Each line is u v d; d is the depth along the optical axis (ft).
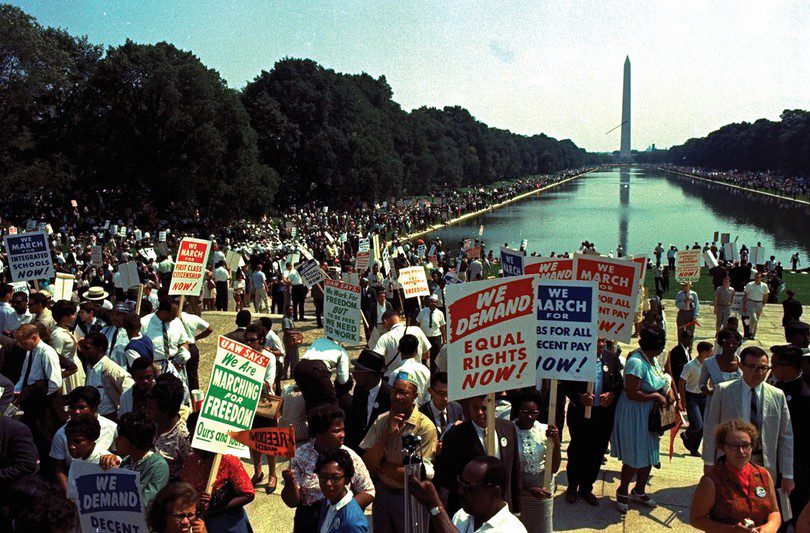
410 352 28.07
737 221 303.89
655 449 26.07
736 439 17.65
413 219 276.00
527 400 21.76
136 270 61.93
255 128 289.53
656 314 44.57
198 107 218.59
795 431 23.76
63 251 144.77
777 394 22.33
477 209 374.02
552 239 246.68
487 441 19.17
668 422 26.04
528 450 21.59
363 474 19.06
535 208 406.21
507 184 641.40
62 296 49.08
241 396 19.69
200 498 18.45
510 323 19.47
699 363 32.99
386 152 325.83
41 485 18.39
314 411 19.08
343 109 318.45
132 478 17.33
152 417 20.68
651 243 230.48
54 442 22.04
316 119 310.45
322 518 18.17
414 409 20.72
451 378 19.25
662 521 25.52
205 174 223.71
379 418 20.75
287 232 191.93
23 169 198.90
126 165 216.95
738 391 22.36
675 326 70.03
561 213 365.61
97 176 216.95
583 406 26.48
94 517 17.71
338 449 17.80
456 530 15.94
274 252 135.74
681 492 28.09
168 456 20.65
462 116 622.95
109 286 84.64
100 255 95.71
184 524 15.89
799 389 23.81
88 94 215.51
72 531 14.98
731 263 118.73
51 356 27.71
